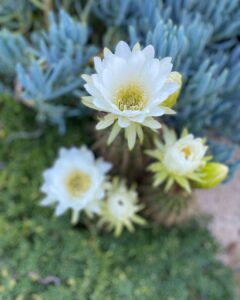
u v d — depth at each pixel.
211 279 0.53
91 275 0.47
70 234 0.49
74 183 0.46
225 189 0.56
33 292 0.46
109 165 0.47
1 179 0.52
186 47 0.43
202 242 0.54
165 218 0.51
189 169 0.41
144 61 0.33
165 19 0.46
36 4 0.50
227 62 0.50
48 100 0.51
